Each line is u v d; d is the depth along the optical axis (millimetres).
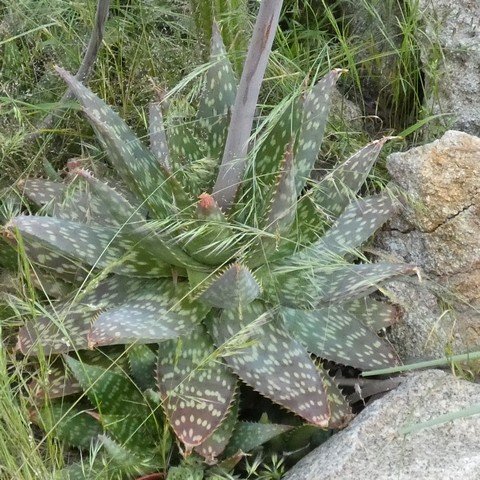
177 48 1558
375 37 1653
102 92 1491
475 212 1274
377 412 1081
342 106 1538
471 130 1526
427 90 1556
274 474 1089
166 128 1255
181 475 1061
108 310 1101
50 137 1420
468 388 1121
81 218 1227
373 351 1168
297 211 1186
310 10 1734
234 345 1055
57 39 1536
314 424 1040
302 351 1104
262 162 1214
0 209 1333
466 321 1290
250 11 1615
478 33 1498
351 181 1222
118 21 1564
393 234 1352
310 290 1143
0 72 1491
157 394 1078
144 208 1247
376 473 1007
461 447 1041
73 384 1129
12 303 1147
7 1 1532
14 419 1029
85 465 1081
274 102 1529
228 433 1078
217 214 1052
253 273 1148
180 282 1158
